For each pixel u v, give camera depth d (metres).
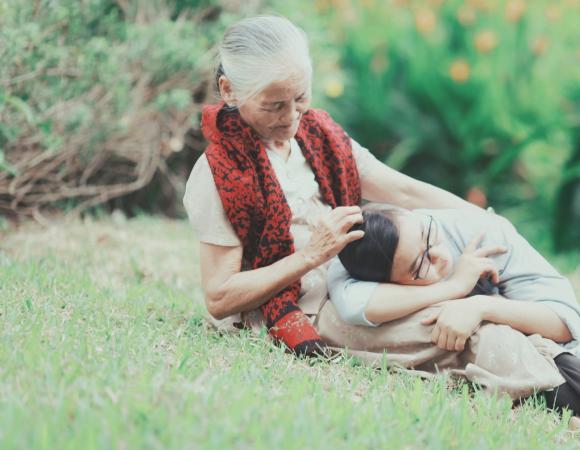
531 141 6.21
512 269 2.67
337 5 6.71
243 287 2.62
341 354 2.65
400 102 6.65
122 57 4.41
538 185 6.34
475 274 2.57
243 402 1.92
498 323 2.52
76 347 2.27
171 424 1.74
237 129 2.64
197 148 5.31
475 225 2.72
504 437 2.09
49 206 4.75
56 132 4.21
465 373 2.48
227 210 2.65
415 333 2.56
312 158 2.75
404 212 2.58
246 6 4.96
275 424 1.85
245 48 2.46
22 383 1.95
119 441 1.67
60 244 4.12
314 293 2.76
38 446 1.62
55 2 3.90
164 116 4.82
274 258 2.70
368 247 2.53
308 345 2.60
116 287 3.33
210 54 4.66
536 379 2.39
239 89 2.49
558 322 2.55
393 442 1.88
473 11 6.35
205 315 3.03
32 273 3.12
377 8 6.77
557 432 2.25
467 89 6.41
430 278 2.57
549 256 5.80
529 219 6.28
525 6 6.30
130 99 4.50
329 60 5.48
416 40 6.58
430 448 1.91
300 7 5.36
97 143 4.48
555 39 6.32
